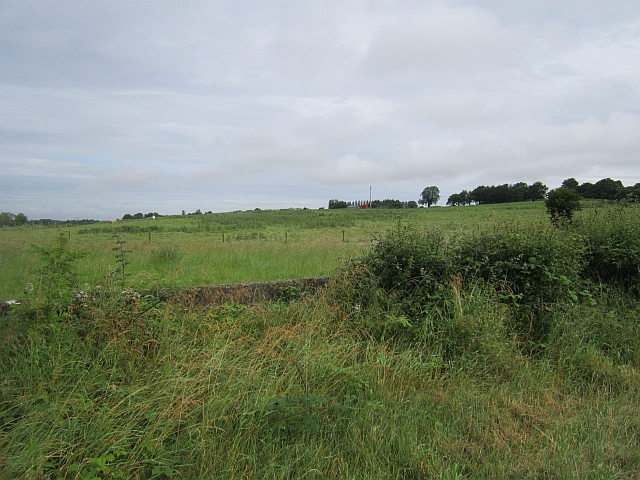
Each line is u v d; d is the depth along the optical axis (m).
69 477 2.29
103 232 33.44
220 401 2.79
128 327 3.41
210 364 3.13
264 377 3.19
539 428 3.02
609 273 5.84
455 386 3.50
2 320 3.24
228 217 64.69
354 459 2.54
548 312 4.68
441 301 4.46
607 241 5.86
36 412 2.61
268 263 10.70
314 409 2.88
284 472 2.35
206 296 4.42
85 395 2.78
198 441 2.51
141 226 40.66
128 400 2.72
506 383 3.65
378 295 4.54
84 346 3.18
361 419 2.88
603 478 2.45
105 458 2.27
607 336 4.61
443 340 4.03
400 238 4.98
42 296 3.30
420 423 2.95
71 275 3.68
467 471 2.52
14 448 2.38
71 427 2.52
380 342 4.05
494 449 2.71
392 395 3.28
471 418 3.04
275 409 2.79
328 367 3.40
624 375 3.85
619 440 2.88
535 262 4.74
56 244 3.65
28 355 3.08
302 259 11.37
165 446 2.51
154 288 4.15
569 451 2.70
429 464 2.49
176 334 3.62
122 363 3.14
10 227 36.09
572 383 3.81
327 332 4.10
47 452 2.38
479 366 3.82
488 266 4.91
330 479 2.37
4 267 9.69
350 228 37.41
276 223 47.28
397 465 2.53
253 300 4.69
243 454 2.46
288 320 4.23
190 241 20.92
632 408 3.31
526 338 4.50
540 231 5.13
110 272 4.20
